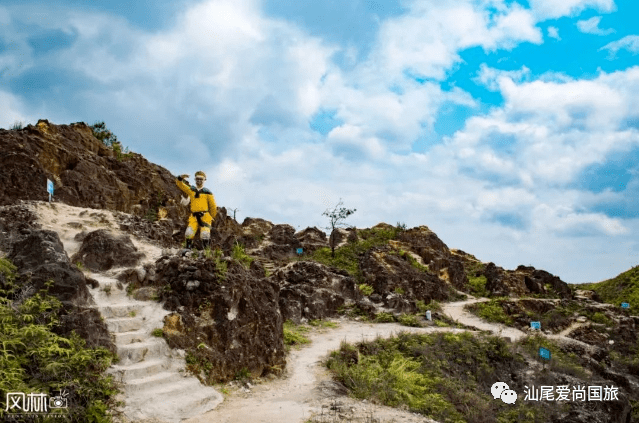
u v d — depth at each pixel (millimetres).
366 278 31984
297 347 16031
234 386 10148
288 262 30844
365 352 15555
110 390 7660
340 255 36719
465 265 46938
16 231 11414
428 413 11445
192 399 8609
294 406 9156
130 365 8805
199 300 10711
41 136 20203
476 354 18875
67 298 8516
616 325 31641
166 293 10789
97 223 15844
